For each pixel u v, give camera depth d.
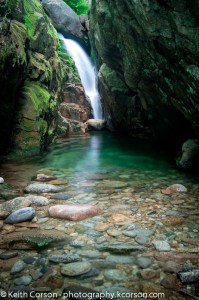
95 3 11.83
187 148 8.11
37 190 5.90
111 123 15.45
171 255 3.56
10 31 8.06
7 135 9.02
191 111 7.77
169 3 6.22
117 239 3.95
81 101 16.17
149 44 7.98
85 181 6.80
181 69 7.13
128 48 9.67
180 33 6.32
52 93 12.84
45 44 12.64
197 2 5.66
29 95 9.85
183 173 7.57
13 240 3.92
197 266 3.32
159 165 8.52
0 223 4.43
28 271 3.24
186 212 4.91
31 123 9.64
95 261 3.43
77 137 13.77
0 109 8.29
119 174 7.48
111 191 6.06
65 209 4.68
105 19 10.34
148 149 11.02
